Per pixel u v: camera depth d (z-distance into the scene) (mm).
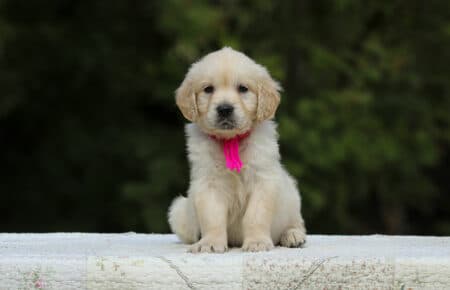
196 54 13594
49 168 15023
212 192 6297
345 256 5355
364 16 15359
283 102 14031
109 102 15320
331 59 14352
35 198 15016
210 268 5254
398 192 15219
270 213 6230
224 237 6113
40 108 15172
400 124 14375
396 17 15383
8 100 13844
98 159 14781
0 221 14953
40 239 7051
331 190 14023
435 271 5281
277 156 6410
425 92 15164
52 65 14742
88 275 5293
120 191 14562
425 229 17109
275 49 14617
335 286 5270
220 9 14219
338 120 13914
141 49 15148
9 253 5734
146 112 15609
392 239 6969
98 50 14547
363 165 13961
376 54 14648
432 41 15109
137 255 5422
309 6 15281
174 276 5254
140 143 14352
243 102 6297
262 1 14656
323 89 14430
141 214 13781
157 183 13469
